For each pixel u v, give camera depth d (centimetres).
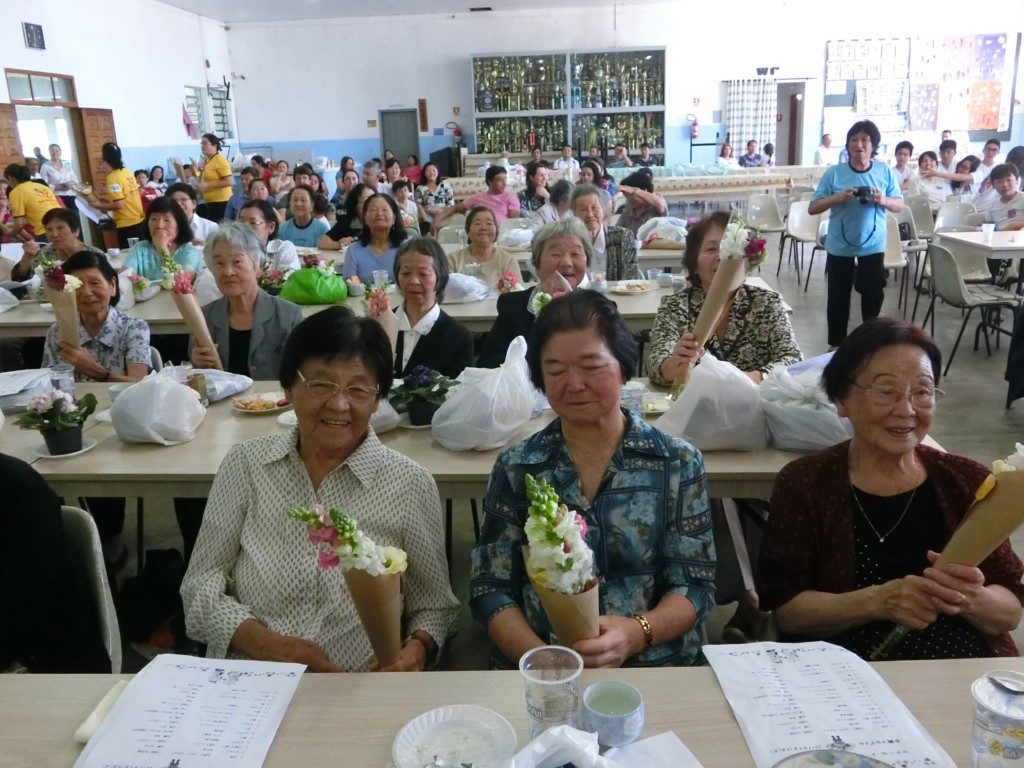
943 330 589
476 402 206
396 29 1339
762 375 235
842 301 542
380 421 224
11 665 155
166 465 205
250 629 146
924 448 156
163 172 1055
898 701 109
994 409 423
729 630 185
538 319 147
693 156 1345
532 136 1301
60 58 881
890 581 142
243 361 306
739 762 99
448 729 103
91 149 938
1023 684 95
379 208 451
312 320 152
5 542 147
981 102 1298
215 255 295
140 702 112
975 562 127
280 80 1368
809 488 155
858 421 147
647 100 1312
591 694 106
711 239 244
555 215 588
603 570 146
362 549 113
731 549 225
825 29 1285
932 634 147
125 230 802
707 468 192
